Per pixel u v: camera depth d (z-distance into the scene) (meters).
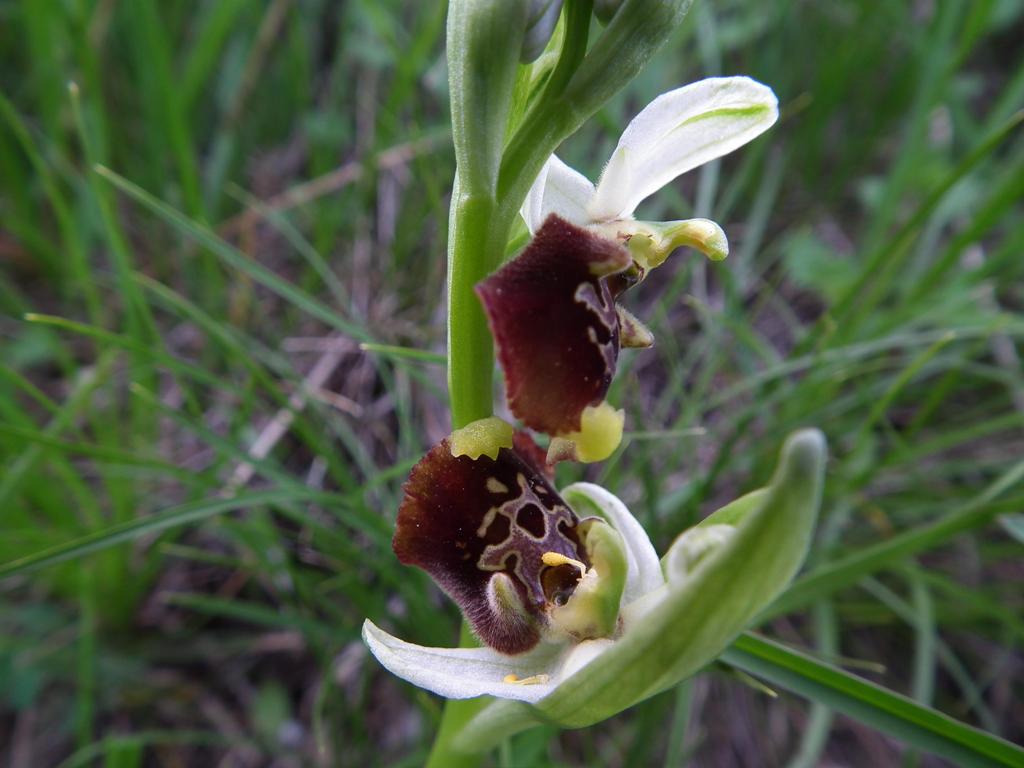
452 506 0.07
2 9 0.15
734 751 0.11
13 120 0.10
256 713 0.11
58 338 0.13
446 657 0.06
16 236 0.14
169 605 0.12
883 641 0.12
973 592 0.11
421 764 0.10
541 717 0.06
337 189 0.14
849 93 0.16
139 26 0.13
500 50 0.05
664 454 0.12
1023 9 0.18
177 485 0.12
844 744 0.12
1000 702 0.12
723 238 0.06
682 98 0.06
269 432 0.12
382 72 0.15
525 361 0.06
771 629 0.12
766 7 0.15
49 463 0.12
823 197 0.16
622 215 0.07
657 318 0.11
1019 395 0.12
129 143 0.15
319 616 0.11
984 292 0.12
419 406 0.12
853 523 0.12
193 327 0.13
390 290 0.13
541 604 0.07
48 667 0.11
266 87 0.16
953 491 0.12
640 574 0.07
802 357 0.11
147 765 0.11
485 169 0.06
